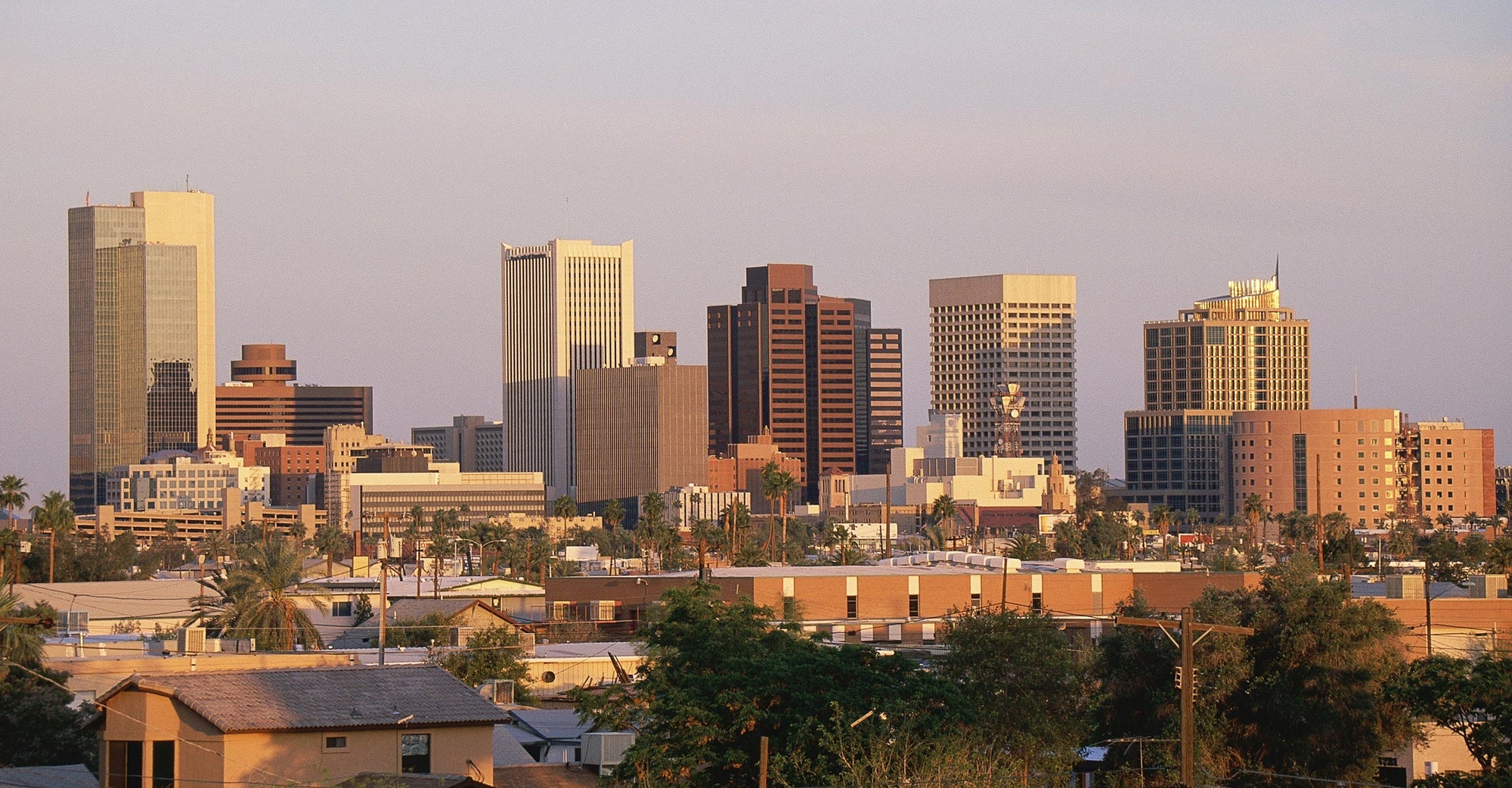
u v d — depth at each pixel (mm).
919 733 133375
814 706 132500
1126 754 165625
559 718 181125
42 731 161750
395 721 125000
